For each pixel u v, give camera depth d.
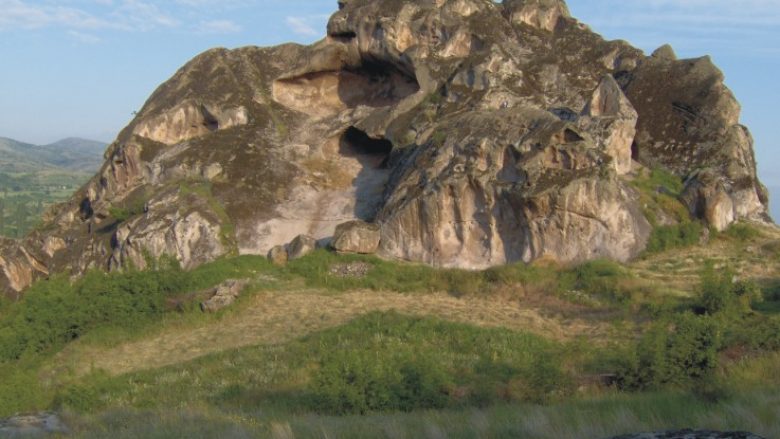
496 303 27.36
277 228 36.22
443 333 23.38
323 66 45.97
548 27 45.06
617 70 40.81
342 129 41.59
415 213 32.09
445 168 32.59
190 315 28.78
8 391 20.98
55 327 28.86
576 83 40.16
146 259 32.38
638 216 30.38
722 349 18.12
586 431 11.79
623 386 17.02
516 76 39.56
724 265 28.12
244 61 47.38
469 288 29.03
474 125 33.56
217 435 13.61
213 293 29.78
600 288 26.86
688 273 27.80
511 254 30.80
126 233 36.44
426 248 31.89
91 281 30.81
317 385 17.44
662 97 37.28
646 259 29.50
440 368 18.66
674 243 30.33
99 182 44.78
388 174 38.59
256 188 38.47
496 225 30.95
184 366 23.67
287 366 22.25
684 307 24.05
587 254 29.31
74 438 14.83
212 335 26.98
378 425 13.70
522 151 30.98
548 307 26.38
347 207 37.53
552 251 29.66
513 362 20.44
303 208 37.78
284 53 48.31
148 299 29.61
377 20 43.88
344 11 46.50
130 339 27.86
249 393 19.98
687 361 17.25
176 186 37.94
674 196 32.47
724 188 32.25
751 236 31.16
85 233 41.53
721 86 36.12
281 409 17.72
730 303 23.09
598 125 33.78
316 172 40.16
